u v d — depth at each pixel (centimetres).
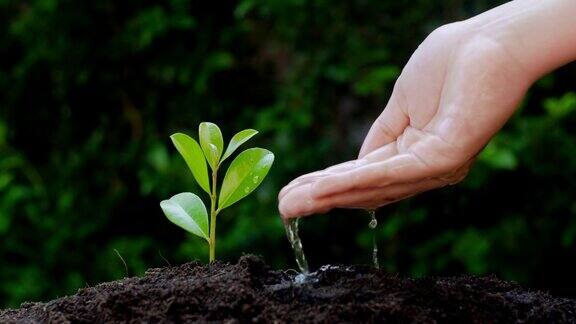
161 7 141
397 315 66
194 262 75
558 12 70
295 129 138
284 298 68
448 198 134
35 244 144
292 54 143
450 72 71
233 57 144
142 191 138
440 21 139
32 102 150
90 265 143
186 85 145
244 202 137
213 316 66
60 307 70
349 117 142
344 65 137
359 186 70
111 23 144
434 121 72
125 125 147
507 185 133
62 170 147
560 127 131
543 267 133
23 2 148
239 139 76
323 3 136
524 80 71
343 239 141
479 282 74
